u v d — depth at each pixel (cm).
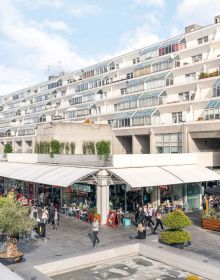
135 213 2769
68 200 3275
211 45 4759
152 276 1605
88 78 7681
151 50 5988
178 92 5069
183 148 4375
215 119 4159
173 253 1784
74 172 2842
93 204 2928
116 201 2936
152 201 3119
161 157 3130
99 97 7025
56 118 8000
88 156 2975
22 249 2006
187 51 5162
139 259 1873
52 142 3550
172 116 5028
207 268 1577
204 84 4569
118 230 2459
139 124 5328
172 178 2847
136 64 6222
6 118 10769
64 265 1719
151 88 5556
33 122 9019
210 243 2116
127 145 5950
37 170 3353
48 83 9556
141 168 2933
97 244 2089
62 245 2086
